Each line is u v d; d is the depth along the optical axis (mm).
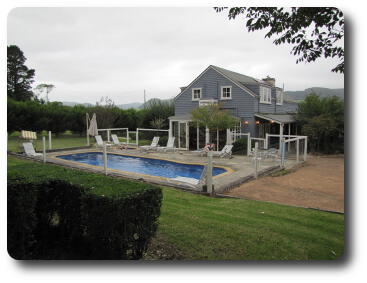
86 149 21500
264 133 24594
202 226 5812
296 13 6324
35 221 4449
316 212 7152
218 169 14430
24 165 6066
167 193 8664
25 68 46625
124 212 3945
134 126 34562
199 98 25000
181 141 23672
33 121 28922
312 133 21281
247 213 6844
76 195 4637
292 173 13422
